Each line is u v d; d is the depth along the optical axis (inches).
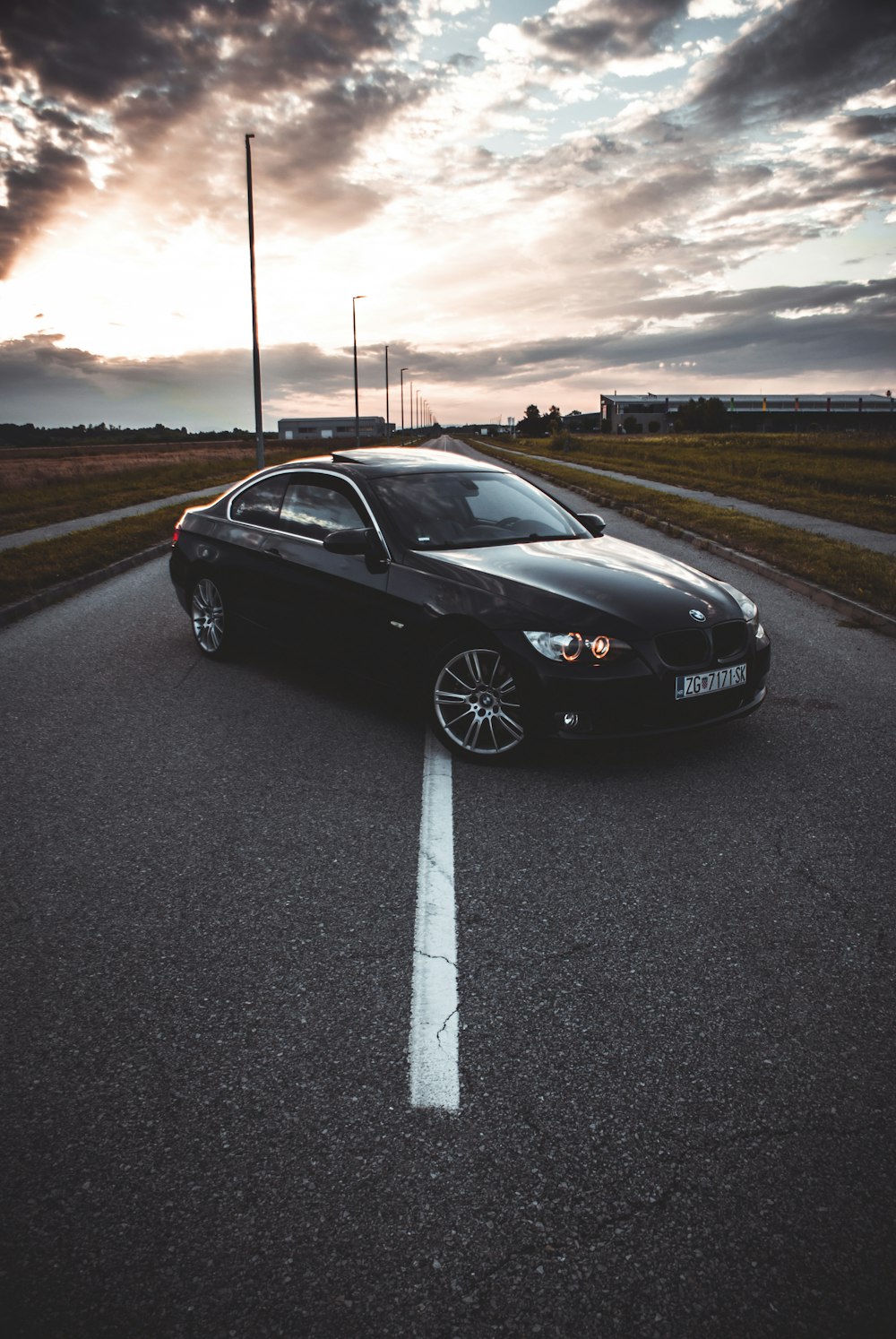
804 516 576.7
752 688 165.8
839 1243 64.6
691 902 114.2
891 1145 73.7
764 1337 57.7
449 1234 65.4
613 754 168.9
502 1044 86.7
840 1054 85.2
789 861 125.2
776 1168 71.4
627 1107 78.2
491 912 111.7
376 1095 79.8
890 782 154.0
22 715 191.8
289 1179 70.5
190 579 239.8
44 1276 61.9
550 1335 57.7
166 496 808.9
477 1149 73.5
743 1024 89.8
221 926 108.5
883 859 125.8
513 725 158.4
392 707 199.6
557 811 142.2
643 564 177.5
